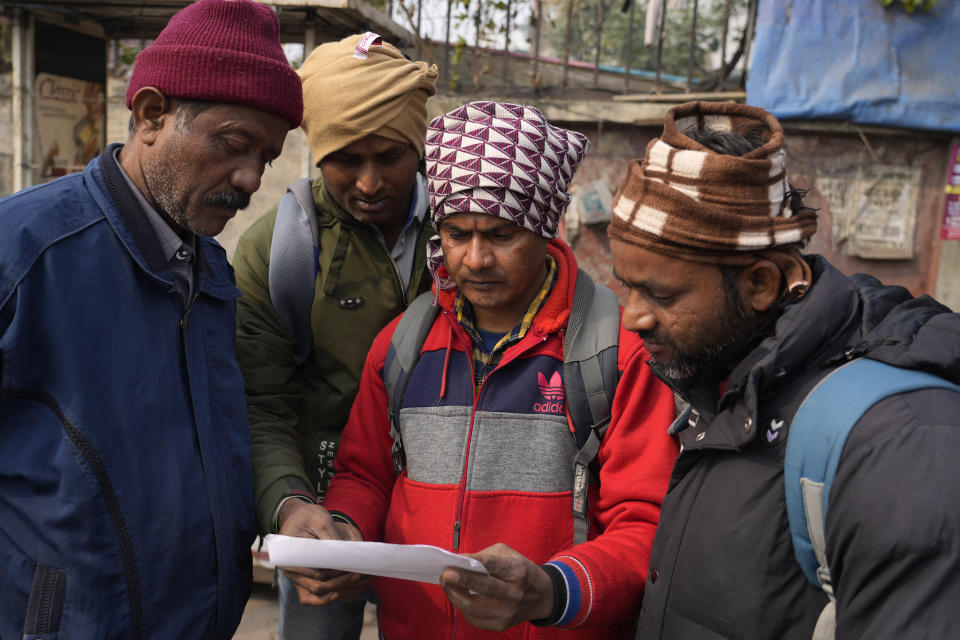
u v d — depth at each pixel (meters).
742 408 1.14
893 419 0.94
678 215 1.11
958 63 4.62
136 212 1.44
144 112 1.42
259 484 1.71
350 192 1.91
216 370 1.60
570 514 1.58
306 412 2.04
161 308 1.46
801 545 1.03
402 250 2.03
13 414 1.35
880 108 4.67
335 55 1.90
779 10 4.69
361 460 1.80
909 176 4.86
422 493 1.63
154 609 1.41
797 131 4.89
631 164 1.22
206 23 1.39
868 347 1.05
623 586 1.40
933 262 4.92
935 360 0.97
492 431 1.60
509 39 5.15
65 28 5.12
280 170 4.89
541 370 1.62
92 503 1.33
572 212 5.04
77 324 1.34
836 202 4.93
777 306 1.14
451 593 1.30
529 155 1.56
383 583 1.69
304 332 1.97
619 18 12.20
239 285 1.97
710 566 1.13
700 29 12.41
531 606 1.32
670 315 1.17
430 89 1.96
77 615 1.33
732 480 1.13
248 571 1.63
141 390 1.40
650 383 1.55
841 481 0.96
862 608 0.93
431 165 1.62
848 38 4.65
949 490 0.87
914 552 0.87
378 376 1.80
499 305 1.62
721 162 1.08
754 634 1.08
